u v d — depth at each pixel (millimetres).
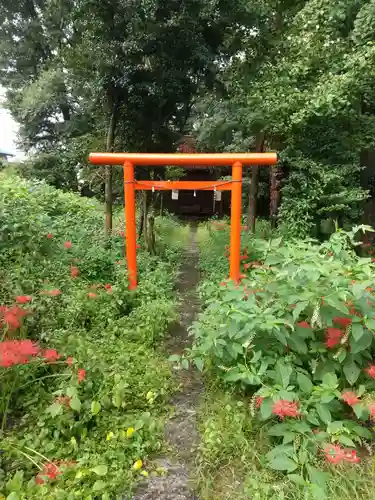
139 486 1924
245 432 2213
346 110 4914
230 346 2395
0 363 1883
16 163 14102
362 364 2309
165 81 6059
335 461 1668
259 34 5910
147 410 2506
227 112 6707
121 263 4887
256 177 6727
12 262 3660
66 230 5672
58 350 2742
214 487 1899
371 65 4363
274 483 1840
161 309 3934
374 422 2107
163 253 7145
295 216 5480
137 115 6363
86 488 1795
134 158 4660
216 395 2629
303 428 1965
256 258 4910
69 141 13055
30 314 2771
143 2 4996
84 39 5539
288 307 2369
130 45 5207
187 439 2287
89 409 2230
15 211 4020
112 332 3512
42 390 2408
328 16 4914
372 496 1715
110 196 6355
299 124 5047
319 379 2281
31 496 1728
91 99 6340
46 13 11555
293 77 5223
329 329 2160
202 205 18234
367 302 2207
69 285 3994
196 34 5684
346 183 5691
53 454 2023
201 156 4555
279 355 2416
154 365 3012
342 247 2676
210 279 5234
